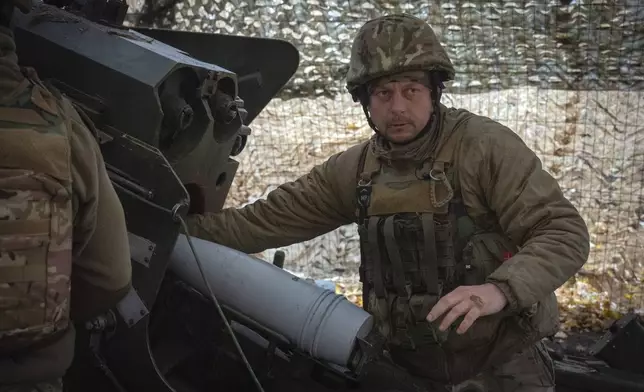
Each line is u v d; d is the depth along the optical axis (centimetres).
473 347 206
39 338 137
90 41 200
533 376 212
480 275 201
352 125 522
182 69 201
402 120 200
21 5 149
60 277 136
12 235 131
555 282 184
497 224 203
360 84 207
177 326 212
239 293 200
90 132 158
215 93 211
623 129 491
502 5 484
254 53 260
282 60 260
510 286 178
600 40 484
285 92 524
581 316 452
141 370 188
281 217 232
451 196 200
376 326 198
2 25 148
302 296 195
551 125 498
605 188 493
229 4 498
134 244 185
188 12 495
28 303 133
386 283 208
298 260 502
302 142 525
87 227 147
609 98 492
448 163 202
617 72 488
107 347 188
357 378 202
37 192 133
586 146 496
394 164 210
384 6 500
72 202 143
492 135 199
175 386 208
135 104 191
